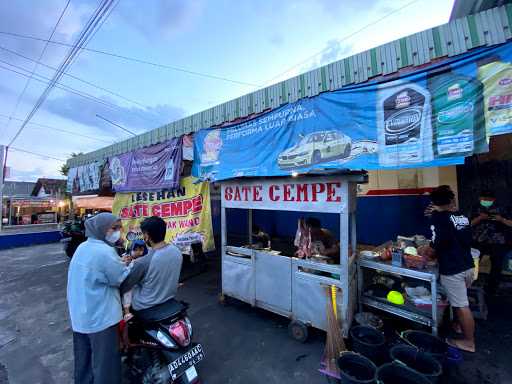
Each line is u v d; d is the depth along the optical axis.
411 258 2.81
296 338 2.90
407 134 2.89
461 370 2.35
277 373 2.39
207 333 3.08
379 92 3.09
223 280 3.80
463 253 2.53
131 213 6.28
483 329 2.97
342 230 2.73
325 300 2.76
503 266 3.88
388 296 2.93
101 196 8.98
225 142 4.68
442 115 2.70
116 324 2.02
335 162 3.37
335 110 3.41
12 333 3.35
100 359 1.93
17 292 4.96
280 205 3.22
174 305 2.23
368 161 3.12
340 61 3.42
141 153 6.20
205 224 4.81
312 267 2.87
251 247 3.68
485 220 3.89
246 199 3.55
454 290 2.56
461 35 2.65
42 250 9.48
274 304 3.19
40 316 3.84
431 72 2.78
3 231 10.41
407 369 1.97
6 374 2.54
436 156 2.72
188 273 5.61
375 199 6.14
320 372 2.37
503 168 4.68
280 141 3.94
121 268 2.05
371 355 2.30
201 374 2.40
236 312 3.61
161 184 5.52
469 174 5.02
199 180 4.83
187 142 5.32
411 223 5.69
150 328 2.15
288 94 3.89
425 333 2.47
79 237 7.81
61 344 3.07
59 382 2.40
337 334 2.52
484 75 2.52
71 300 1.96
